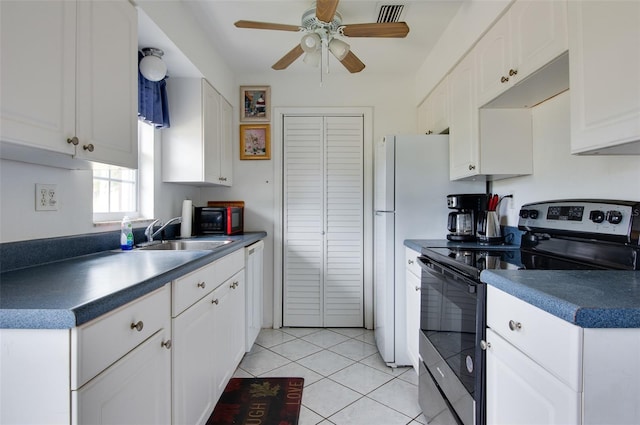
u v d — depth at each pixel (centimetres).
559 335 79
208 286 160
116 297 87
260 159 305
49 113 101
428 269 169
